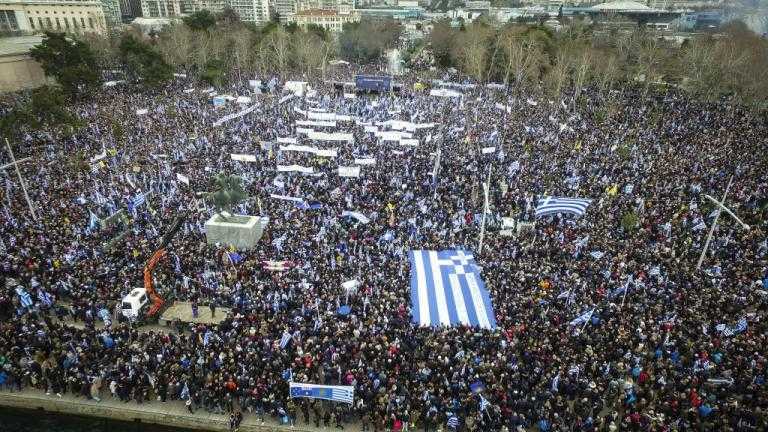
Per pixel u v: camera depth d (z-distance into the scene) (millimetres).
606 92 90562
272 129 62812
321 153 49250
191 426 23984
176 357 25188
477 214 40281
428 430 22891
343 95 86000
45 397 24578
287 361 24594
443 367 24172
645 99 83875
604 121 69188
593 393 22547
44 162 49406
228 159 51500
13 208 38656
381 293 29547
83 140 57000
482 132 62375
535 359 24422
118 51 97750
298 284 30328
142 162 50219
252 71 106062
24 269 30797
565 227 37531
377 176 47156
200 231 38094
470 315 29438
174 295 30875
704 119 70875
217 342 25734
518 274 31469
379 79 91250
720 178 44719
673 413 21656
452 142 58562
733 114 74438
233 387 23766
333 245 35188
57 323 26938
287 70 108062
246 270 32062
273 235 36719
